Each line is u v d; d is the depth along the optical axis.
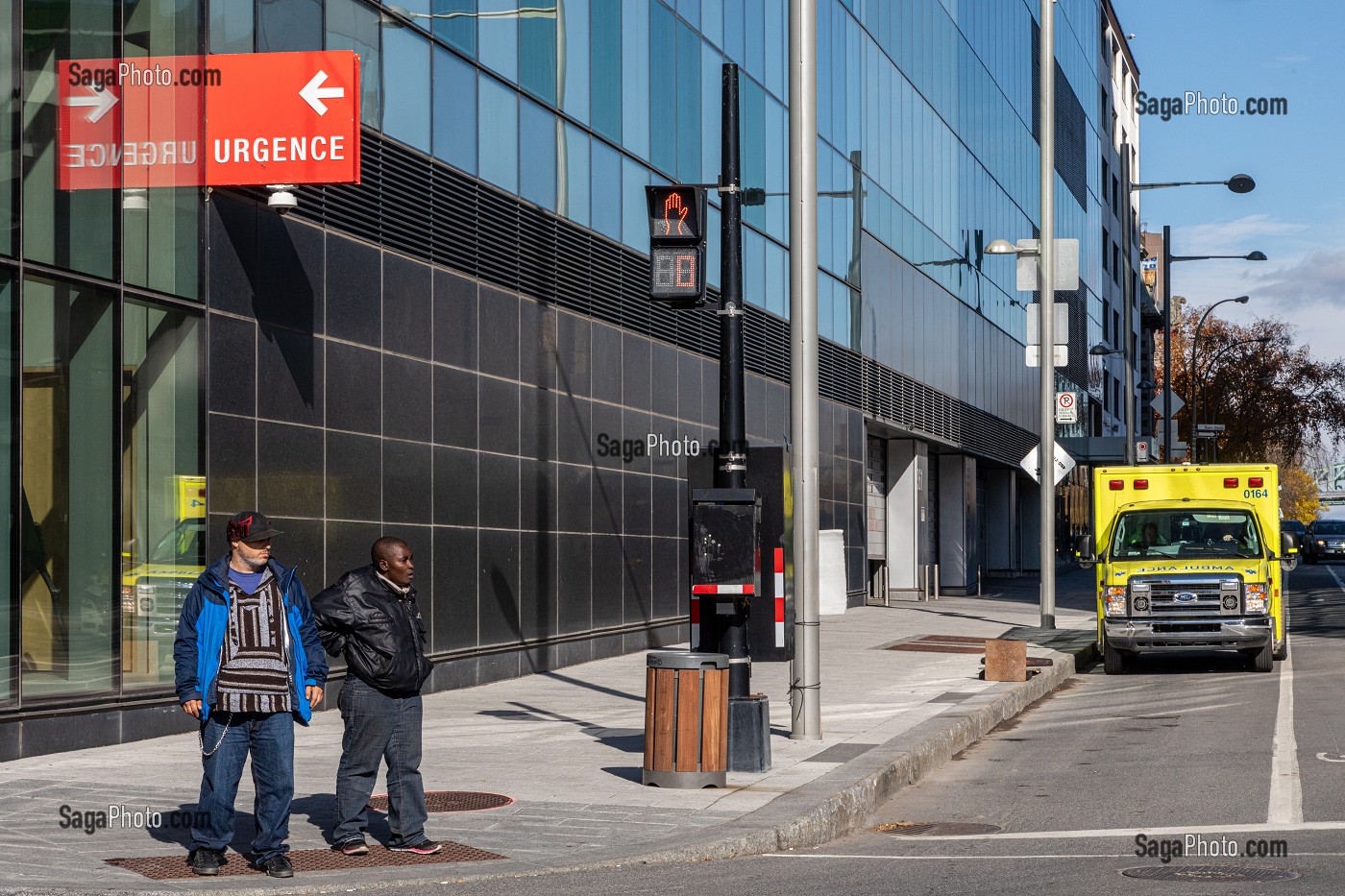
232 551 8.00
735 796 10.27
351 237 15.98
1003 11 50.56
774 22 29.89
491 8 19.00
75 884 7.47
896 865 8.68
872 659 21.84
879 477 38.91
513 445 19.39
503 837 8.98
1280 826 9.65
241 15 14.43
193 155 13.70
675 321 24.84
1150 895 7.62
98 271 12.70
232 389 14.10
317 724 14.65
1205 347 79.25
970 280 45.09
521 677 19.41
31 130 12.10
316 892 7.66
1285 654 22.38
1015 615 32.59
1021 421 52.97
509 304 19.33
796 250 13.05
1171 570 21.20
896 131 37.06
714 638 11.74
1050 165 27.75
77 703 12.31
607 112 22.28
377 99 16.48
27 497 11.94
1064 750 13.88
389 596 8.51
